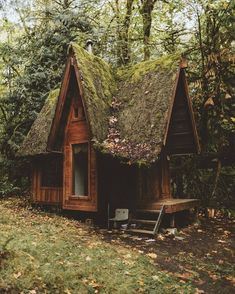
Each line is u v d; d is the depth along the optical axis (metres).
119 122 11.31
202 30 15.48
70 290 5.11
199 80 14.28
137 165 10.95
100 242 8.49
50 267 5.78
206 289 6.04
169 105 10.58
